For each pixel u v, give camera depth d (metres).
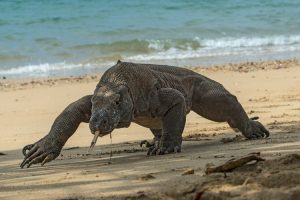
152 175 11.05
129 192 9.96
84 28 50.97
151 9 61.22
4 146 17.84
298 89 26.64
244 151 13.38
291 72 32.12
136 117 14.39
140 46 44.06
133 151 15.27
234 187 9.48
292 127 17.66
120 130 19.48
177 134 14.41
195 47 45.41
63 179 11.41
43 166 13.80
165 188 9.87
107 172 11.84
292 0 67.25
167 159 13.11
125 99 13.65
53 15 57.16
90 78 33.19
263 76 30.98
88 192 10.20
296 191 9.00
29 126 21.31
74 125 13.91
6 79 34.09
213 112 16.25
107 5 63.22
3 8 60.56
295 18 56.16
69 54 42.03
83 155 15.23
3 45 43.88
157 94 14.55
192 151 14.29
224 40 47.56
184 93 15.73
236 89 27.34
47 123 21.84
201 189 9.48
